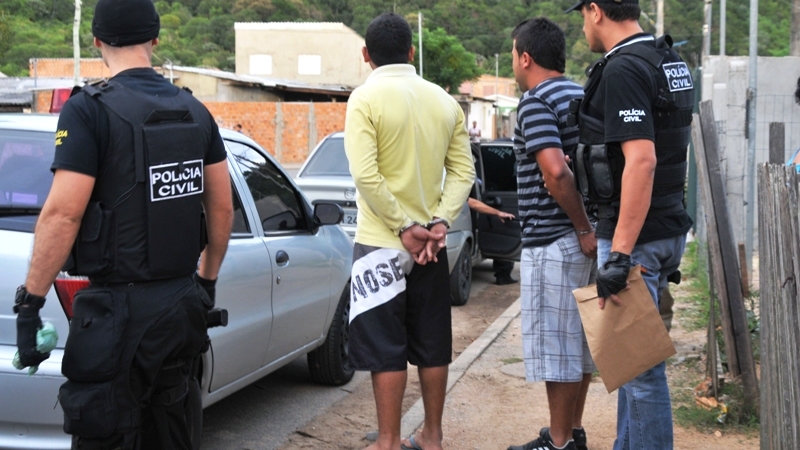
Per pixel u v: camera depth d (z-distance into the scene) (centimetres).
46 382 317
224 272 400
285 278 468
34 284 257
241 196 450
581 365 373
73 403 262
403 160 362
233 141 472
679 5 3728
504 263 973
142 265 269
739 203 879
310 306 502
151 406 286
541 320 372
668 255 328
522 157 377
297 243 492
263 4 6856
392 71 367
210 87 3566
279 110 3338
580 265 369
